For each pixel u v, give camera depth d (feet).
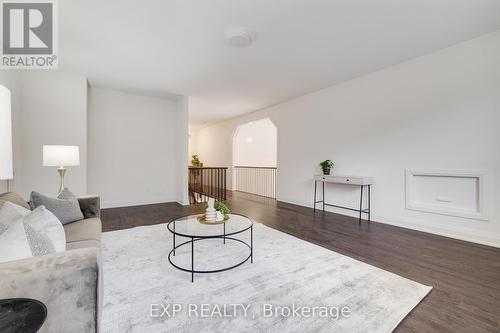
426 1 6.81
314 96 15.60
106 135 15.52
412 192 10.81
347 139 13.53
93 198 8.12
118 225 11.34
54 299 2.93
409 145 10.87
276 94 16.17
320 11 7.27
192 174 23.25
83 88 12.81
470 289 5.80
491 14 7.42
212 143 29.66
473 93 9.00
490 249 8.34
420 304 5.20
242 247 8.50
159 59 10.69
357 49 9.77
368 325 4.50
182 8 7.12
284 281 6.13
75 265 3.04
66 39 8.90
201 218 7.67
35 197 6.44
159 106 17.52
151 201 17.25
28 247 3.34
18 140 11.24
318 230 10.69
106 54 10.17
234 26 8.09
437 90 9.94
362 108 12.76
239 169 25.84
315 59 10.69
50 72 12.11
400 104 11.16
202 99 17.51
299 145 16.80
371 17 7.58
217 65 11.32
